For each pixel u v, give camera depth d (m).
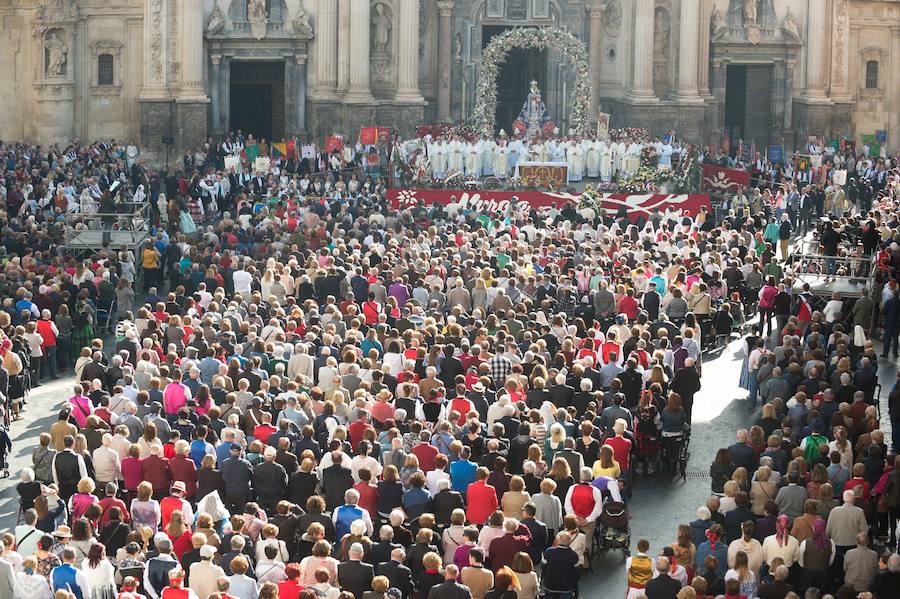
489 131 94.38
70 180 82.94
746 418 52.09
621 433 39.22
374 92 97.94
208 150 93.50
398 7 97.19
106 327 60.78
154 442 36.84
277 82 98.06
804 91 104.62
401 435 39.00
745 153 100.31
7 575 29.48
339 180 87.56
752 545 32.44
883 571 31.48
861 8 105.56
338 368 44.19
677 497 43.84
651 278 59.81
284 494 36.38
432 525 32.66
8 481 44.47
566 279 58.69
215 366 44.38
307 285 57.53
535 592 31.20
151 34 94.00
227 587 28.50
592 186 90.56
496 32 103.19
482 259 61.81
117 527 32.69
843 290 60.22
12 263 58.25
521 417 40.44
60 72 94.31
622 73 102.75
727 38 103.19
